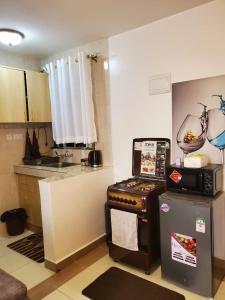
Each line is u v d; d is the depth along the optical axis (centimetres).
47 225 244
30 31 269
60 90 340
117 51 293
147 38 266
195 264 200
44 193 241
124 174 306
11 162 356
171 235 210
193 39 235
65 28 265
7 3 207
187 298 200
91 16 240
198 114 238
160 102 265
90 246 282
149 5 223
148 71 270
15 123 356
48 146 396
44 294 212
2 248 299
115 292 211
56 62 346
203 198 204
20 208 358
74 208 263
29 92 338
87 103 309
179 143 253
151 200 229
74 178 262
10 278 155
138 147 287
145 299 202
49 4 212
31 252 288
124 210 239
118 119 303
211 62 227
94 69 317
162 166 268
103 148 323
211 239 191
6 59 339
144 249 233
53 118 357
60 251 248
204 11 226
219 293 204
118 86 297
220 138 227
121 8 226
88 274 239
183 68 244
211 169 203
